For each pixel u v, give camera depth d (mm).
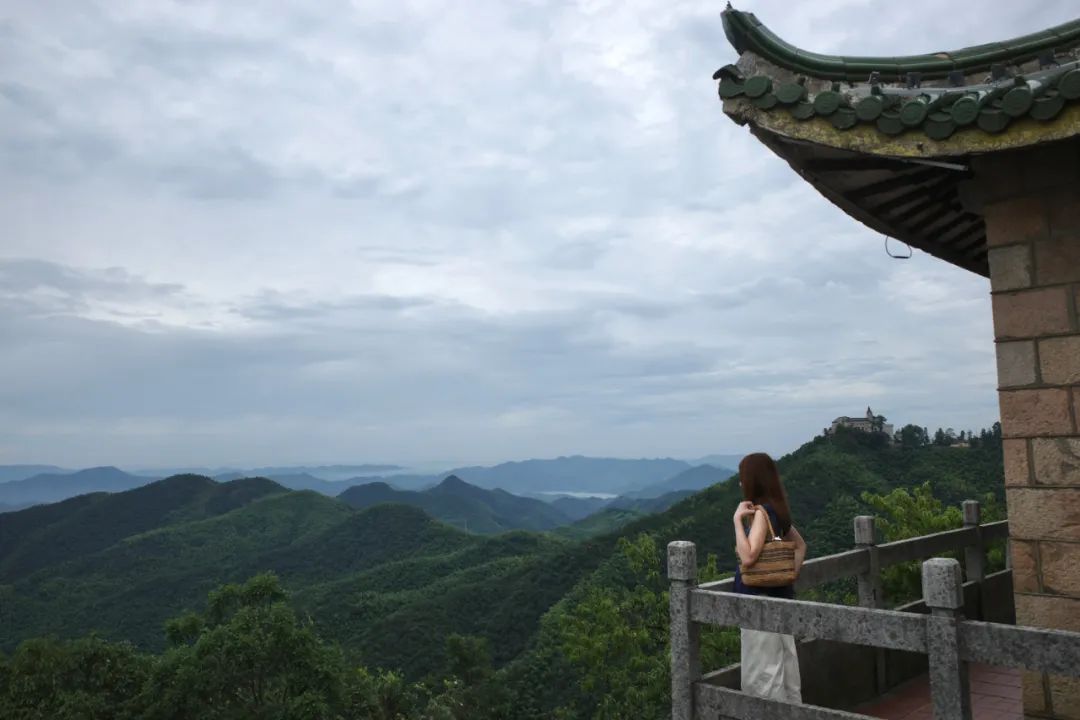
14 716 32312
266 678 35344
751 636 4258
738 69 4426
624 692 18234
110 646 37156
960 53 4039
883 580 10719
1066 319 4211
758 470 4426
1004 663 2883
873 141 4004
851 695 5438
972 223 5867
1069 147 4250
